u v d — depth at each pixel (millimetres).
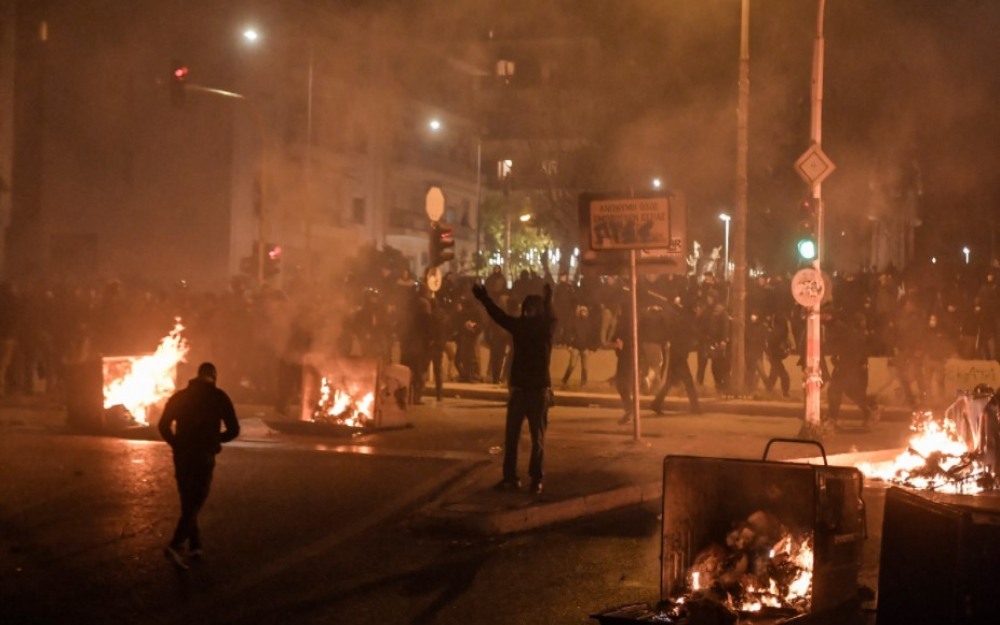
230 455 14477
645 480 12414
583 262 16484
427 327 22297
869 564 9000
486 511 10375
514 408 11602
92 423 16391
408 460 14117
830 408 18594
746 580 7188
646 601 8031
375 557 9305
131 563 8992
